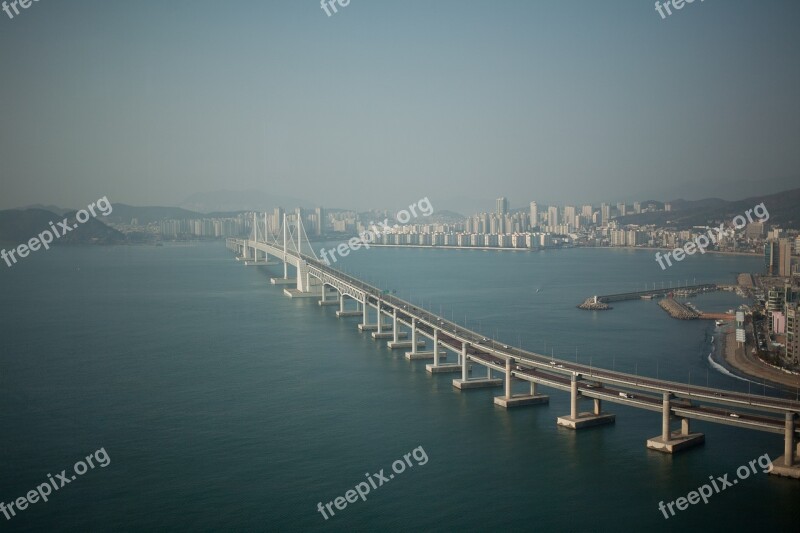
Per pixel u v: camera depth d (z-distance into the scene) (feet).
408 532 260.01
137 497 286.87
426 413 388.57
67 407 401.29
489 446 337.31
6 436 354.54
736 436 343.26
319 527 263.49
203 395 425.28
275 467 315.58
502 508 276.62
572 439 344.28
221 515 271.90
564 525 263.49
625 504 277.85
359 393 430.20
